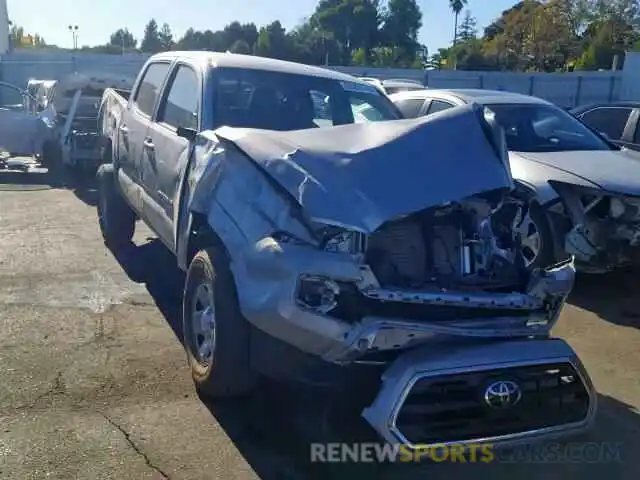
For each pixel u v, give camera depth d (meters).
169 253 7.59
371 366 3.63
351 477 3.63
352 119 5.65
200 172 4.39
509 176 3.80
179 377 4.61
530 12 69.19
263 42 60.88
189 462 3.66
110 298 6.11
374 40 85.69
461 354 3.52
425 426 3.45
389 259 3.69
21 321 5.46
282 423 4.09
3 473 3.47
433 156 3.77
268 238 3.72
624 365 5.22
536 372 3.64
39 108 14.88
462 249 3.86
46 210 9.91
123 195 7.03
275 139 4.05
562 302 4.00
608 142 8.04
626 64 32.75
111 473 3.52
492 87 31.48
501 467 3.84
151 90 6.54
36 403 4.18
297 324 3.53
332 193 3.59
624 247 6.47
